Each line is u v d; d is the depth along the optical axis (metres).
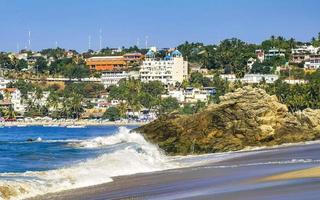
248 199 32.06
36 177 43.19
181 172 50.09
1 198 35.09
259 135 86.31
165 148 83.06
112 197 36.00
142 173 49.72
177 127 85.38
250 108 87.94
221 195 34.31
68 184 41.31
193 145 83.19
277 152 71.75
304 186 35.75
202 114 86.50
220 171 49.72
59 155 76.00
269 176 42.97
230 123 85.88
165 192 37.47
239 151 81.12
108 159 54.75
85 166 51.34
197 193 36.06
